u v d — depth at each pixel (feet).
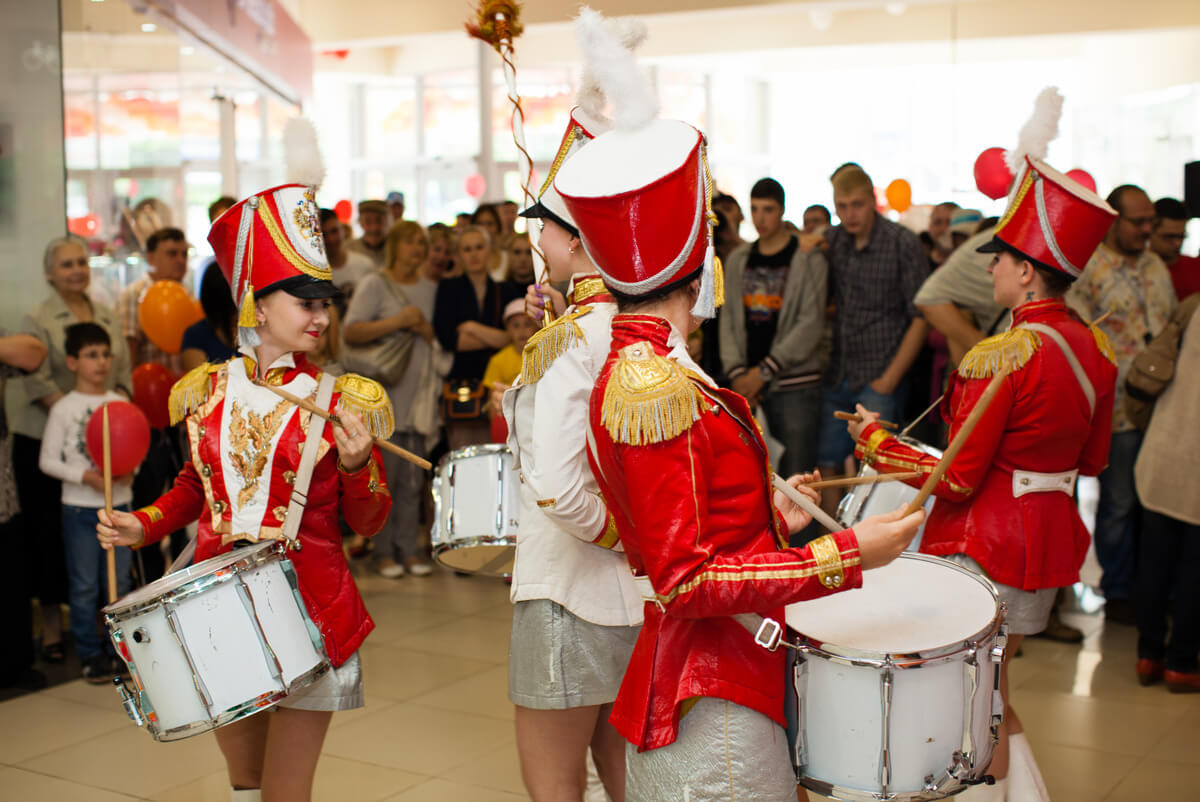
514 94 8.05
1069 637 14.96
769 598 4.81
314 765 7.50
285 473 7.32
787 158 54.80
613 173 4.99
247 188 31.24
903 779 5.33
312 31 36.60
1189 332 12.92
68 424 13.99
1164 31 36.58
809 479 6.79
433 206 48.49
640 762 5.39
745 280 16.62
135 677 6.80
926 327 16.06
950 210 21.93
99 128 20.52
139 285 20.20
